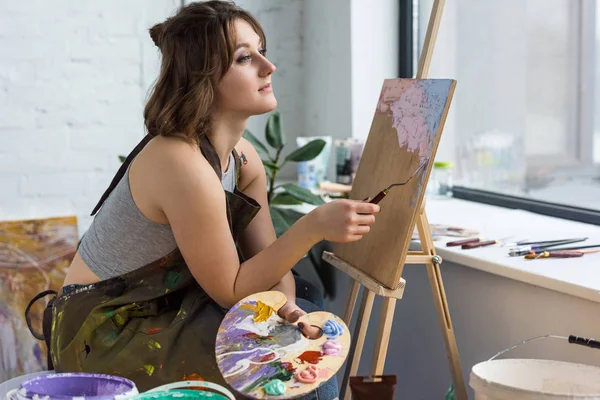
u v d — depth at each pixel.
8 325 2.56
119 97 2.67
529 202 2.21
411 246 1.83
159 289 1.60
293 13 2.86
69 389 1.32
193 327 1.55
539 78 2.69
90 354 1.55
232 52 1.51
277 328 1.39
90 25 2.62
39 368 2.59
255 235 1.81
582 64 2.60
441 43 2.61
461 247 1.75
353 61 2.54
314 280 2.46
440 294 1.57
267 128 2.34
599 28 2.54
